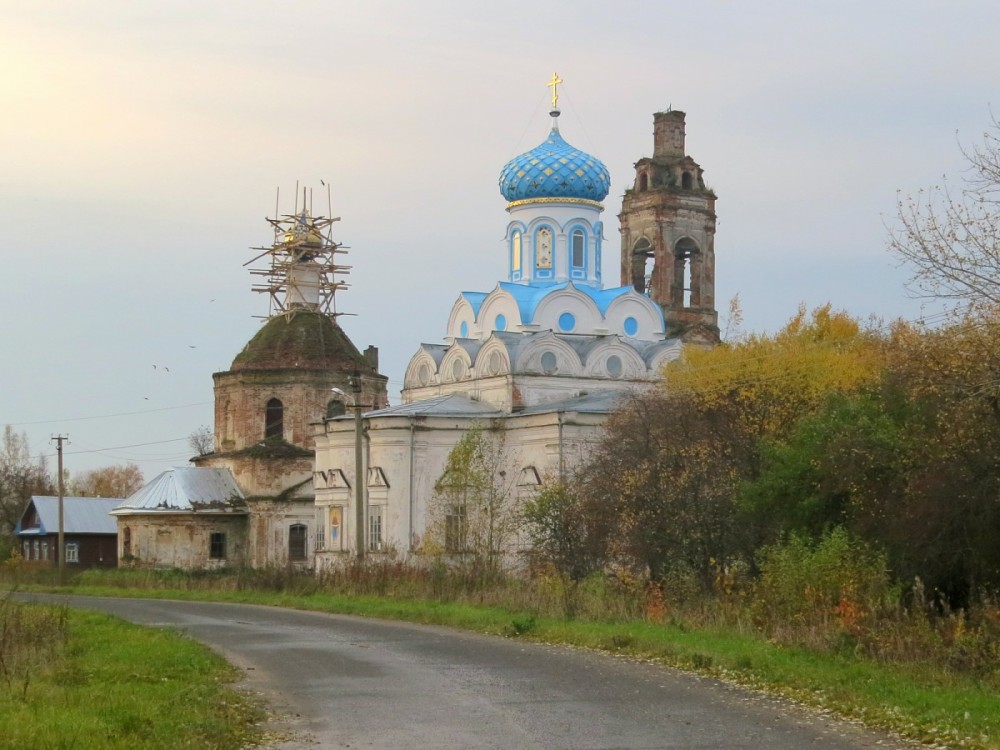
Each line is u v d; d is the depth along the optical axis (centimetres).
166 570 8494
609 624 3716
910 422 3572
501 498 6419
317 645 3553
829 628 3019
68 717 1986
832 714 2228
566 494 5209
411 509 7288
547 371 7606
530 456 7131
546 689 2552
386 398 9750
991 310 3086
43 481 13825
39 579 8169
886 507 3478
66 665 2762
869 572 3303
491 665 2978
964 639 2747
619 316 8069
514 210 8350
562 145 8344
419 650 3366
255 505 9094
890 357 4466
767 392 5422
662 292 8831
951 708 2194
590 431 6950
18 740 1805
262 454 9119
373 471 7362
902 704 2238
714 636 3275
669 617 3728
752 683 2583
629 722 2156
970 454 3222
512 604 4484
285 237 9912
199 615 4975
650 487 4697
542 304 7881
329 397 9356
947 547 3300
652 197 8869
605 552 4825
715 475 4631
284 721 2223
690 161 8994
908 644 2803
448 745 1973
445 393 8094
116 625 3916
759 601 3494
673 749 1925
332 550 7706
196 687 2486
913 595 3212
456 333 8450
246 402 9375
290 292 9850
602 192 8338
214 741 1958
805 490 3922
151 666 2802
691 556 4453
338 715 2278
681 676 2723
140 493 9306
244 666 3041
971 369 3100
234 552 9188
